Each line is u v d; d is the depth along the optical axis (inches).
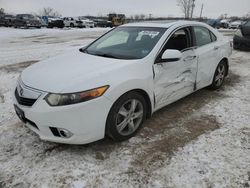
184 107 157.6
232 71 250.8
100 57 128.5
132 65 115.9
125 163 101.8
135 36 143.0
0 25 1115.3
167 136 122.3
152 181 91.9
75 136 99.5
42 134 102.0
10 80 215.0
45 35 713.0
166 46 132.6
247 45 362.0
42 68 119.8
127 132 118.2
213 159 104.0
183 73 144.1
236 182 91.0
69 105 95.5
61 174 95.3
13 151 109.3
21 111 105.2
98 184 90.5
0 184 89.9
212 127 131.6
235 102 165.9
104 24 1371.8
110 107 104.3
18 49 404.5
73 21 1230.3
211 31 177.0
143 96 122.8
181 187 88.8
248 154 107.3
